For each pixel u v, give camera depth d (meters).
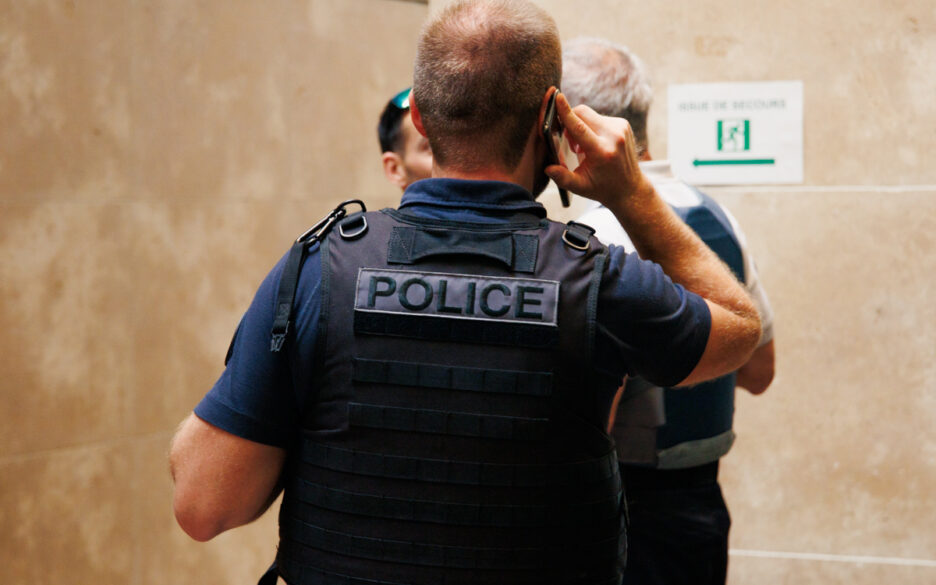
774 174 2.82
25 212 2.45
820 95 2.79
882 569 2.89
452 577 1.09
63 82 2.51
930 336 2.82
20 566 2.51
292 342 1.12
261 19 2.98
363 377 1.10
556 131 1.23
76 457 2.62
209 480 1.14
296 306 1.12
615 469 1.18
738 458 2.94
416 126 1.23
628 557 1.85
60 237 2.54
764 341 2.04
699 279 1.21
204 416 1.13
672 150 2.83
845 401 2.88
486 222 1.14
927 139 2.78
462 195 1.15
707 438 1.87
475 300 1.09
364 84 3.29
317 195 3.17
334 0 3.17
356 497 1.10
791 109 2.80
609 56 1.87
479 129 1.15
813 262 2.84
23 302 2.46
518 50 1.14
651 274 1.13
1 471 2.45
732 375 1.94
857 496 2.89
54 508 2.58
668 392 1.83
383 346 1.10
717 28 2.80
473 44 1.13
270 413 1.13
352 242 1.14
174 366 2.84
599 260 1.12
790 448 2.91
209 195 2.88
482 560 1.09
